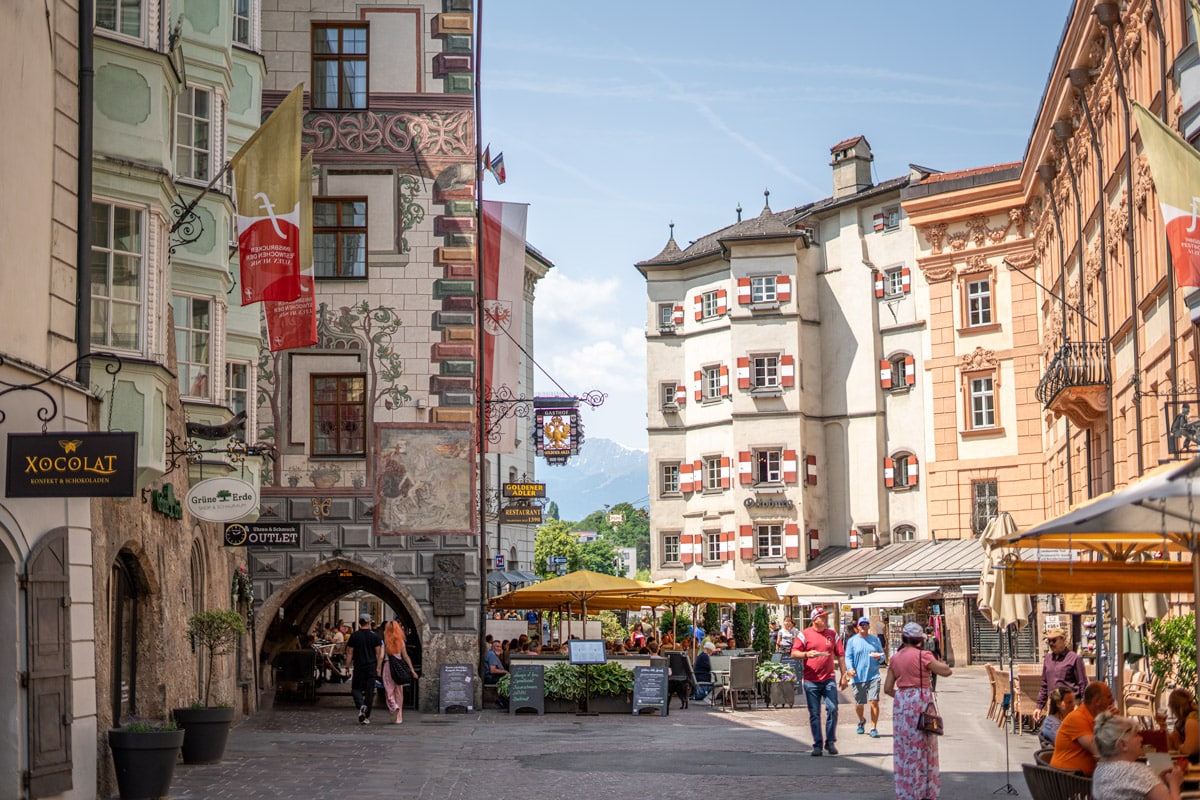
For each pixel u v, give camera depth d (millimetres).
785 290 66375
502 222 36219
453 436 34469
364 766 20688
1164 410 27922
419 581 34031
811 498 65750
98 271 18281
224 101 24828
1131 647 25406
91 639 17031
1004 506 58125
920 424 61906
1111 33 32531
